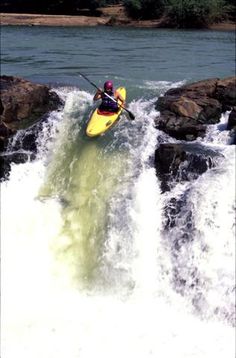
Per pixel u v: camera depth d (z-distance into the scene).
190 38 60.62
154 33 67.44
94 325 14.67
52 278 16.64
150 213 17.16
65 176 19.30
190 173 17.53
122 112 21.86
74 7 96.38
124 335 14.31
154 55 45.31
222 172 17.11
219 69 37.84
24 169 19.84
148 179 18.02
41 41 57.41
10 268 16.83
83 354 13.64
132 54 45.97
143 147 19.44
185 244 16.36
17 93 21.42
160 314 15.11
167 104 21.23
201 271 15.73
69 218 17.92
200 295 15.41
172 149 18.00
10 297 15.78
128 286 16.12
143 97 25.06
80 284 16.44
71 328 14.58
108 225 17.33
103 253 16.92
